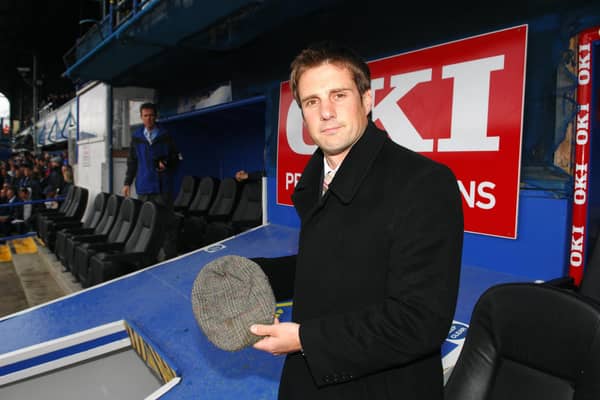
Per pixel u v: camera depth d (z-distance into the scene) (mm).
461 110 2328
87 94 7605
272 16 3438
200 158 6895
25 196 8445
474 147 2277
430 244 644
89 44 5250
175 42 4184
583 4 1910
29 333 1875
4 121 32438
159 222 3570
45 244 6574
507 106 2127
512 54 2102
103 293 2299
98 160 7062
